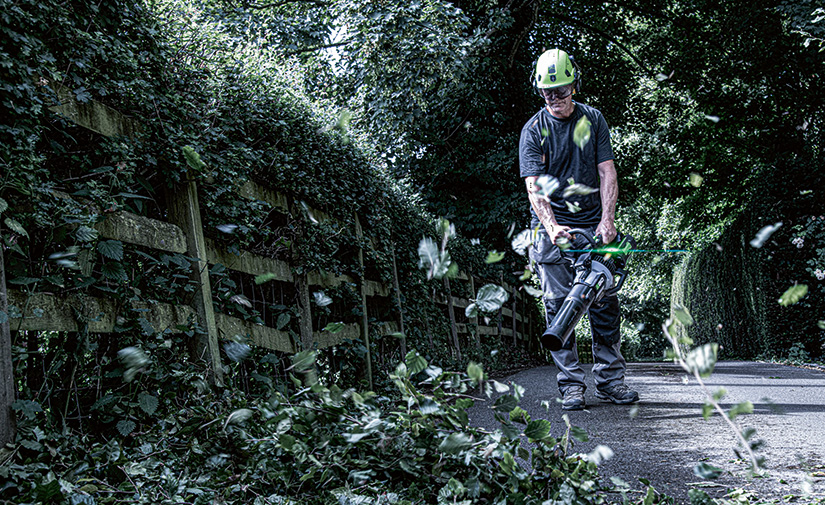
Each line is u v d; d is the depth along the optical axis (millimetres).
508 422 1976
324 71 9805
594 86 15156
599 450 1611
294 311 3914
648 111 16469
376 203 5637
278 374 3697
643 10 15211
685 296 16859
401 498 1874
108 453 2113
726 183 17750
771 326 9562
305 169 4152
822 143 10078
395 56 8906
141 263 2746
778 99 14547
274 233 3881
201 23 3369
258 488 2016
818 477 2158
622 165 17094
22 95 2051
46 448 2027
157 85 2824
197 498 1827
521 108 12438
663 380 5812
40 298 2146
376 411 2055
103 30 2576
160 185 2971
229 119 3295
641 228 22328
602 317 4082
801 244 9047
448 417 2041
